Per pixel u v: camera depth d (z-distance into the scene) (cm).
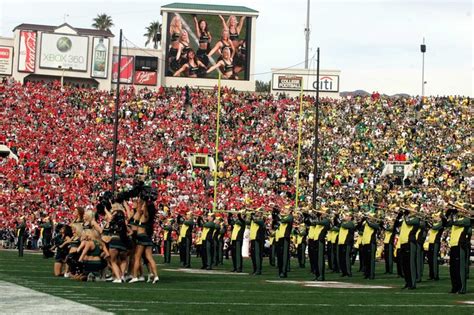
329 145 6562
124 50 7550
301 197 5397
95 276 1872
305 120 6981
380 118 7050
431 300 1526
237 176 5791
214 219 2875
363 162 6234
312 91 7744
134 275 1786
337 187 5728
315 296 1545
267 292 1622
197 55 7644
